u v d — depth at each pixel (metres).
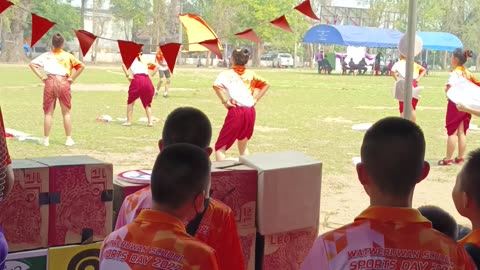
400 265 2.00
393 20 66.31
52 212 3.34
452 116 9.34
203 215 2.64
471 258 2.14
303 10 3.39
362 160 2.12
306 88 28.20
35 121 13.13
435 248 2.03
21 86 22.58
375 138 2.09
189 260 2.18
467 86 7.75
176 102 18.38
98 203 3.46
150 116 12.88
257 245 3.71
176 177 2.19
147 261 2.18
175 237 2.20
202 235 2.64
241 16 34.03
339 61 55.62
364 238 2.05
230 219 2.75
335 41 48.44
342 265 2.04
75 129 12.11
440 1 61.31
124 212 2.85
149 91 12.70
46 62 9.88
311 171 3.79
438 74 52.78
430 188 7.82
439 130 13.90
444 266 2.01
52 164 3.37
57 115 14.38
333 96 23.59
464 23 61.88
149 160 9.14
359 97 23.42
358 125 13.96
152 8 14.87
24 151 9.49
